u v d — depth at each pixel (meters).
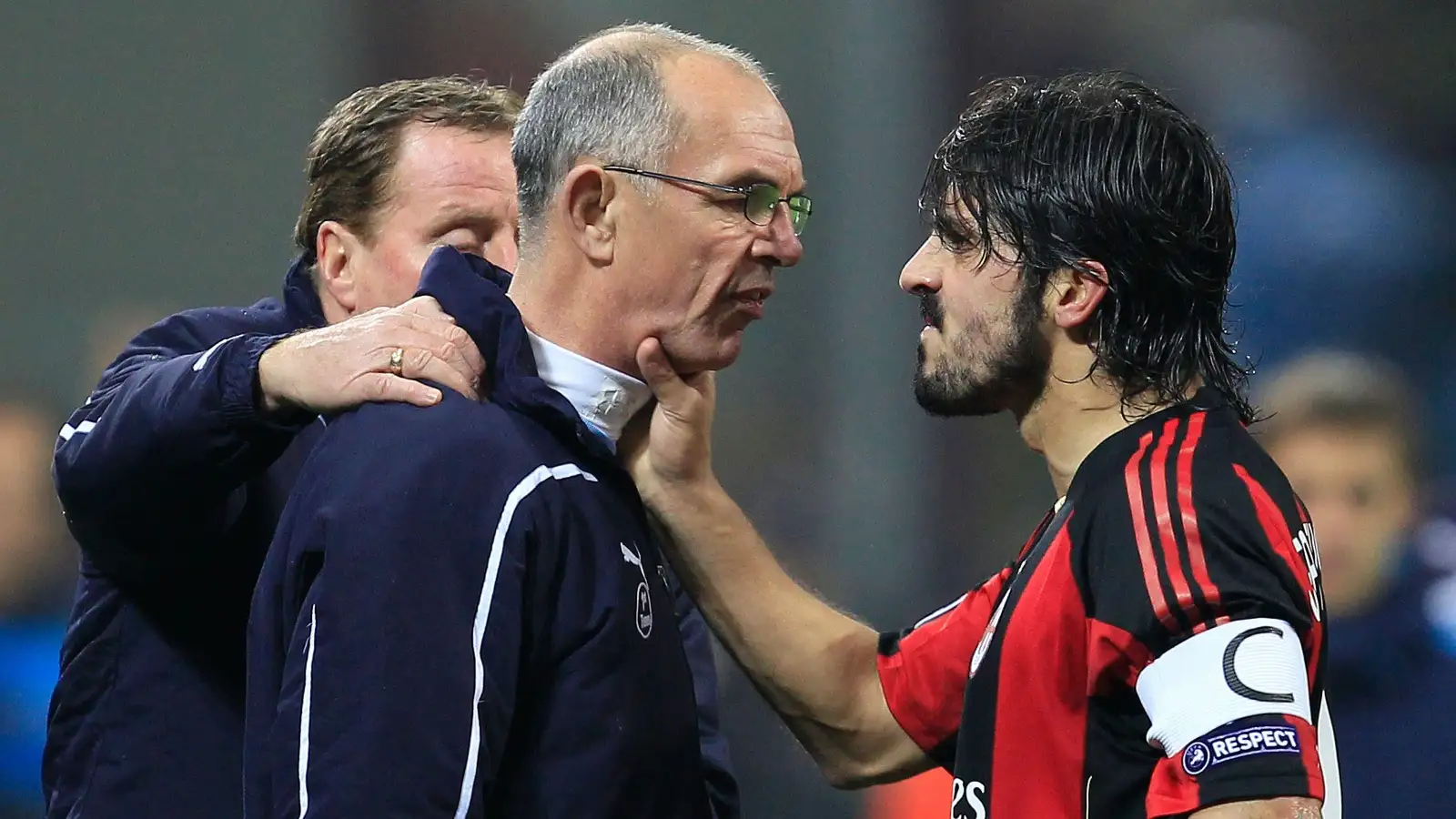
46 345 19.34
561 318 6.47
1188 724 5.27
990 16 18.33
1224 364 6.48
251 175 20.03
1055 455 6.52
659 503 7.63
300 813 5.44
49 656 14.46
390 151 7.82
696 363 6.63
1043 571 5.99
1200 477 5.73
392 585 5.57
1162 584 5.50
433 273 6.32
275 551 5.95
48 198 19.84
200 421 6.25
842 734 7.76
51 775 7.28
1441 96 18.03
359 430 5.91
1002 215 6.42
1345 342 17.56
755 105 6.43
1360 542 10.56
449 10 19.50
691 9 18.91
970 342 6.56
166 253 19.98
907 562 17.47
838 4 18.45
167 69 19.84
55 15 19.66
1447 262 17.77
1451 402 16.94
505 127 8.08
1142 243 6.25
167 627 7.00
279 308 8.11
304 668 5.58
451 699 5.51
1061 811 5.86
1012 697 5.99
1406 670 10.22
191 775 6.93
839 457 17.92
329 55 19.84
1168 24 18.34
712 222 6.32
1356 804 9.95
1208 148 6.45
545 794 5.90
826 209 18.42
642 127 6.29
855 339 18.16
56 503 15.15
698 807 6.48
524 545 5.77
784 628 7.68
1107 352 6.31
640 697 6.13
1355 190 17.94
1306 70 18.34
